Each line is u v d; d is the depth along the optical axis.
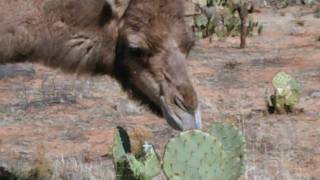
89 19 9.20
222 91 21.09
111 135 15.84
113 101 19.09
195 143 8.44
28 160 13.34
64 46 9.24
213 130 9.36
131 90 9.41
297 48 30.05
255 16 41.34
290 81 18.14
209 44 31.03
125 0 9.13
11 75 22.08
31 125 16.70
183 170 8.41
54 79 21.66
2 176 11.25
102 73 9.48
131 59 9.17
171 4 9.02
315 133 15.86
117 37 9.23
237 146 9.32
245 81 22.80
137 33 9.05
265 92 19.33
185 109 9.05
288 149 14.40
